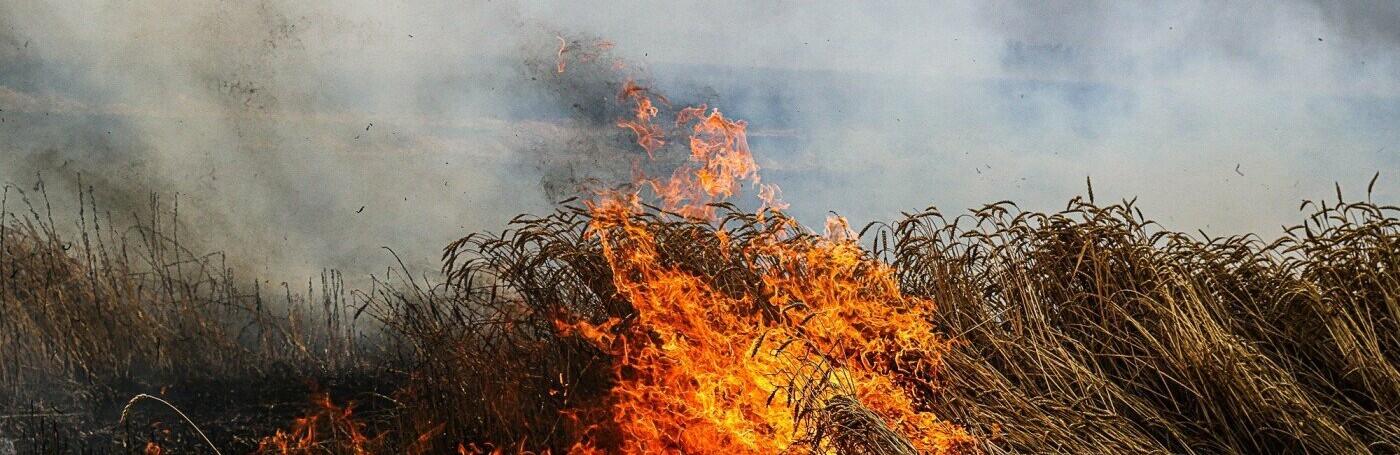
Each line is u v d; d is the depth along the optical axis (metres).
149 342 5.11
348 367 5.11
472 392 3.95
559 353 3.85
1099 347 3.42
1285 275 3.44
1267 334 3.32
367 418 4.40
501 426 3.80
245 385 4.91
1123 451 3.00
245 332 5.62
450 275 4.08
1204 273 3.49
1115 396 3.22
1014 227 3.70
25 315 5.02
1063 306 3.50
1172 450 3.11
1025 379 3.25
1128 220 3.62
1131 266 3.52
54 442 4.24
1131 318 3.28
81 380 4.93
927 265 3.66
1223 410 3.11
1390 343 3.25
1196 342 3.17
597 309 3.85
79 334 5.00
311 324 5.65
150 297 5.56
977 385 3.23
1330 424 2.91
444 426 3.92
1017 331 3.39
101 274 5.44
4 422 4.46
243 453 4.16
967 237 3.68
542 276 3.95
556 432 3.73
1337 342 3.12
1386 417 2.99
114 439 4.31
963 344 3.40
